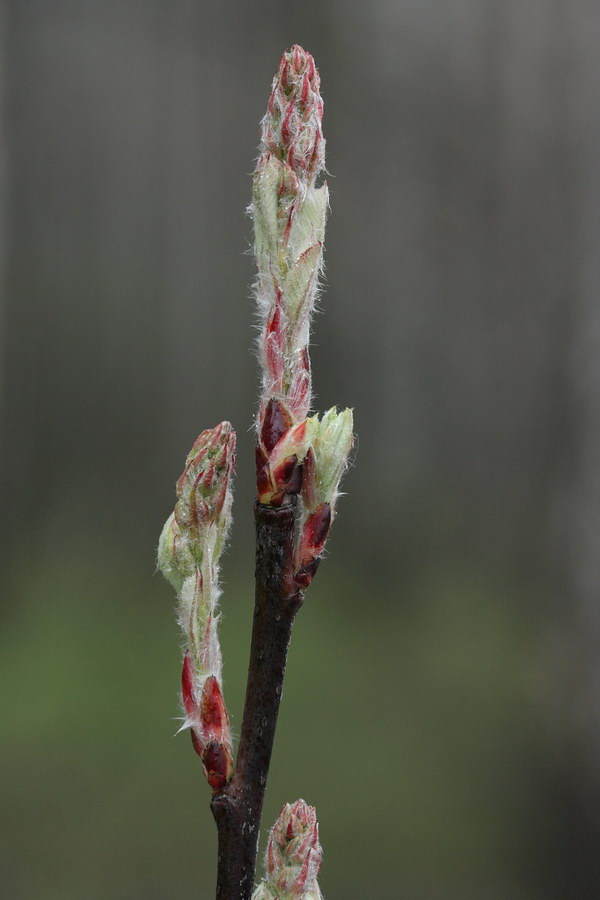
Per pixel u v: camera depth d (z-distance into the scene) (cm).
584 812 119
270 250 29
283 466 28
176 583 29
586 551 123
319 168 29
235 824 29
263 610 29
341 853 112
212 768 29
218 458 29
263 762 29
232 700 132
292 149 29
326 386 237
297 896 29
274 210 29
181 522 29
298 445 28
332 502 28
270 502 28
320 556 28
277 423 28
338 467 28
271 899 30
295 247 29
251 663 29
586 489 122
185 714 29
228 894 29
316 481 28
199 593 29
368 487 214
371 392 235
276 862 30
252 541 182
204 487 29
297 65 29
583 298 121
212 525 29
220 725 29
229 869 29
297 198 29
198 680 29
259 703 29
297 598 28
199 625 29
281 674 29
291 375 29
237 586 171
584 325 121
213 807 29
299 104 29
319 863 30
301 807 30
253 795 29
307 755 127
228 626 157
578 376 122
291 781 122
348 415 29
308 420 28
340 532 201
